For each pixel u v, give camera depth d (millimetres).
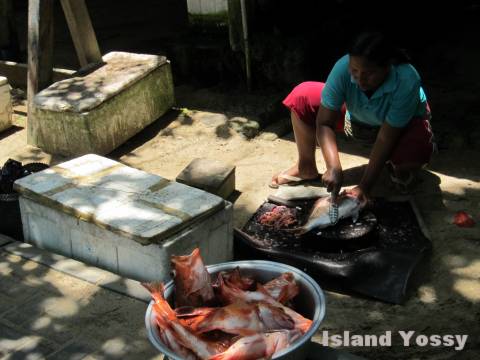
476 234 4367
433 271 4043
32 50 5914
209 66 7219
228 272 3064
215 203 3885
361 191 4242
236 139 5973
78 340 3311
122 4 10688
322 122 4344
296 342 2625
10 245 4098
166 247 3584
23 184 4105
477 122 5938
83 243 3955
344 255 4090
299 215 4570
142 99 6066
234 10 6715
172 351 2648
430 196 4848
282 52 6676
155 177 4215
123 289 3662
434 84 6875
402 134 4516
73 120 5492
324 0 7371
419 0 8219
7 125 6320
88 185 4105
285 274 2959
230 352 2561
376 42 3760
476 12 8492
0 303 3590
